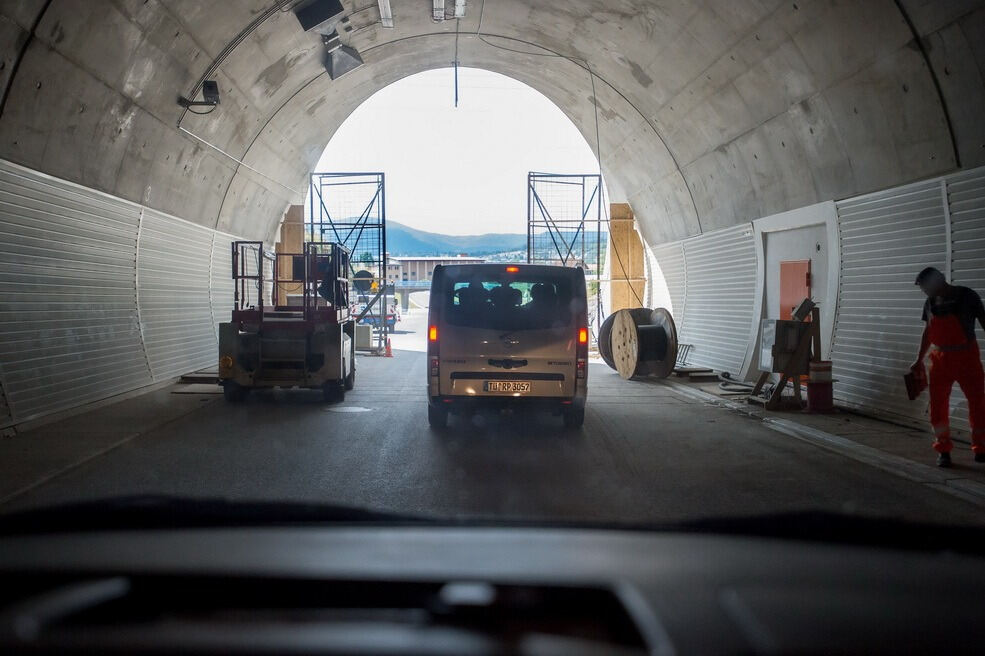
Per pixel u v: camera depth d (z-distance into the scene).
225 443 8.87
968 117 8.92
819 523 2.74
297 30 15.02
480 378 9.42
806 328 11.38
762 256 15.03
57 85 9.95
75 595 1.71
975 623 1.65
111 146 12.05
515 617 1.62
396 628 1.53
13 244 9.77
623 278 23.62
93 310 12.10
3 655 1.38
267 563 2.02
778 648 1.44
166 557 2.12
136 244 13.84
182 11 11.37
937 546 2.71
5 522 2.69
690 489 6.68
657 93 16.28
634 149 20.06
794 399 11.47
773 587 1.87
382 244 23.44
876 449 8.44
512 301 9.52
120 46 10.68
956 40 8.52
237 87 15.08
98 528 2.72
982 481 6.90
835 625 1.59
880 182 10.91
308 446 8.70
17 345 9.77
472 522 2.92
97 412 11.24
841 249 12.05
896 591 1.90
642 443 9.02
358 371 18.16
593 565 2.06
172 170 14.63
